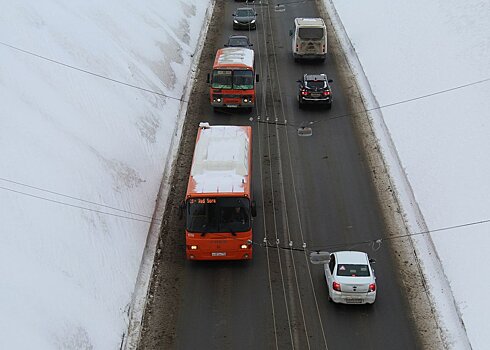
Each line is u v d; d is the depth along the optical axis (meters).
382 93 34.78
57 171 21.19
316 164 27.98
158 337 18.38
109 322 18.11
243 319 19.05
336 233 23.19
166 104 32.75
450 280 20.33
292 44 41.66
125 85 30.39
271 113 33.12
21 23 27.72
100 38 32.34
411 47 39.25
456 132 28.81
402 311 19.28
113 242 20.98
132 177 24.98
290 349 17.77
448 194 24.75
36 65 25.83
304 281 20.75
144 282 20.73
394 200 25.17
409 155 28.09
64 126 23.75
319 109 33.53
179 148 29.69
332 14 50.75
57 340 15.84
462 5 41.88
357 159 28.34
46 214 19.17
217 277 21.05
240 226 20.77
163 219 24.19
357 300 19.11
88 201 21.41
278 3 54.34
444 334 18.28
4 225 17.56
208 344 18.06
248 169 22.22
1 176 19.17
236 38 42.00
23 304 15.77
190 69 39.09
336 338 18.17
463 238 22.05
